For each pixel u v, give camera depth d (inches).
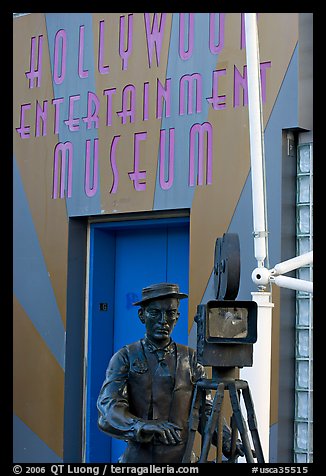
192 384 227.8
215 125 335.3
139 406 226.1
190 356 231.0
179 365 228.4
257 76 253.8
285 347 312.7
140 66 360.2
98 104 372.8
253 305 196.4
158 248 375.6
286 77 315.3
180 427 221.5
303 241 319.0
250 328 196.2
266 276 248.2
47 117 390.9
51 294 383.6
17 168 398.9
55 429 376.2
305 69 315.9
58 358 378.6
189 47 345.4
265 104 319.3
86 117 376.8
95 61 375.2
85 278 384.2
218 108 335.0
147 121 356.2
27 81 399.2
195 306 335.3
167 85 351.3
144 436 214.7
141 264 380.2
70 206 379.9
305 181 319.3
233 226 327.0
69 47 385.1
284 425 310.2
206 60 339.9
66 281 378.3
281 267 249.4
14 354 392.8
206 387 199.3
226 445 219.8
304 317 316.5
